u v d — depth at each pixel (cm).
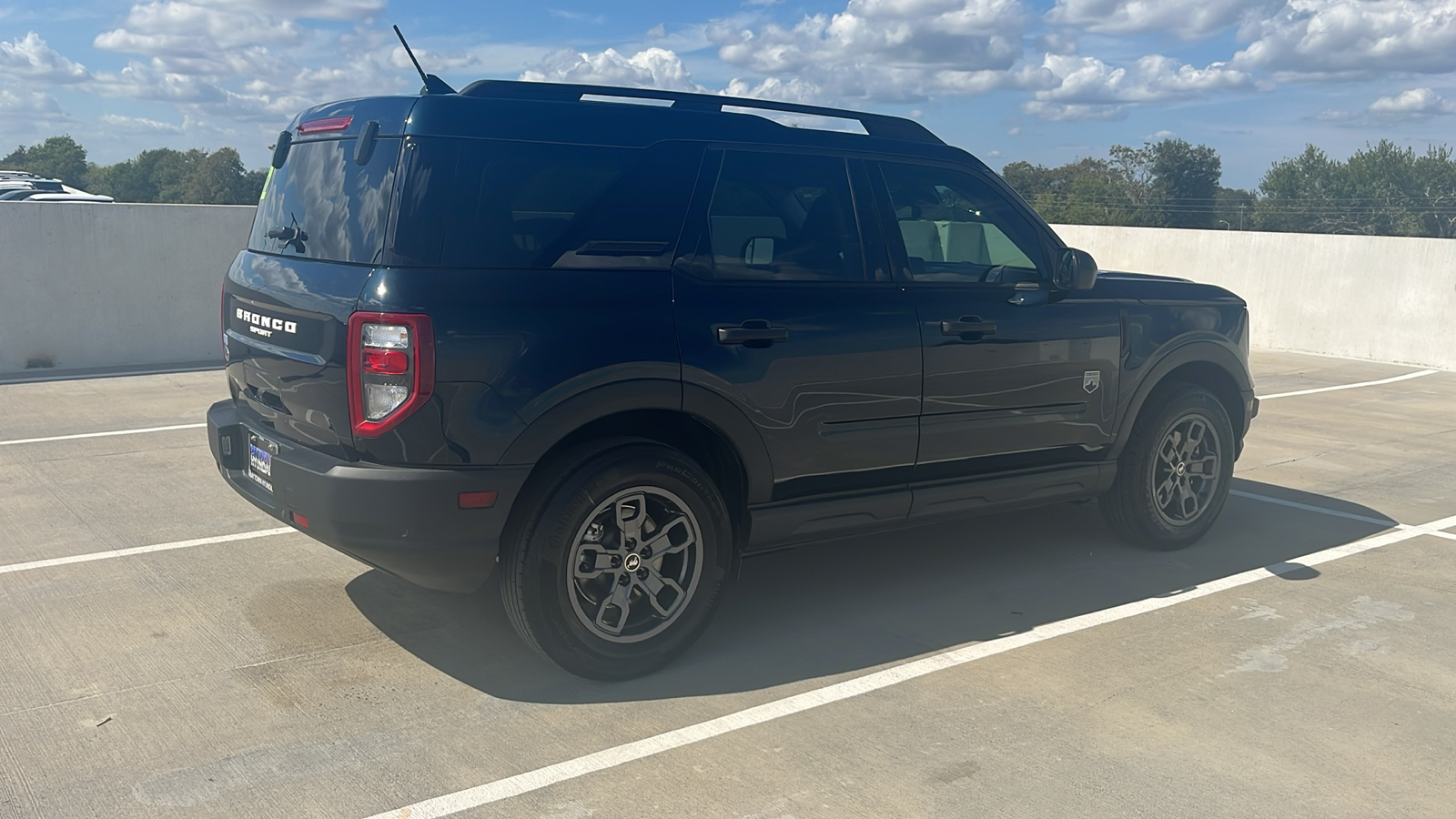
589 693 353
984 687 362
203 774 296
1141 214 8775
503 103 346
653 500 362
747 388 374
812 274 397
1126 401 485
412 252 324
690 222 370
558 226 346
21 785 289
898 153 431
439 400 320
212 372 1017
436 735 322
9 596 433
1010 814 282
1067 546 528
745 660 383
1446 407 965
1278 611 439
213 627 404
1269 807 288
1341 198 7888
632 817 279
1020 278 458
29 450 691
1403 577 485
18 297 995
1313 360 1291
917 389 418
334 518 328
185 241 1066
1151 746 321
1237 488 657
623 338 348
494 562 341
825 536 411
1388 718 342
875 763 309
